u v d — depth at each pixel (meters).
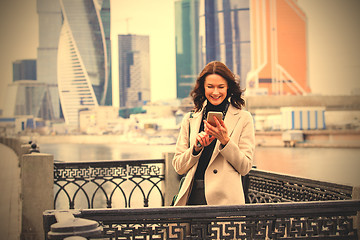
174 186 5.41
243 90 2.91
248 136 2.84
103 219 2.14
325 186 3.19
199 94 2.95
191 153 2.73
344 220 2.39
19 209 7.08
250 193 4.52
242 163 2.68
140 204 7.30
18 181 11.33
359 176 15.40
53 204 5.07
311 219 2.35
